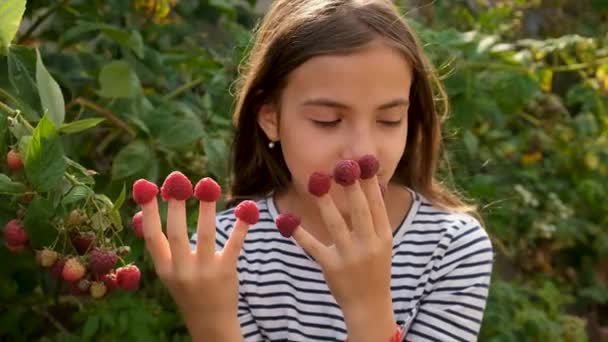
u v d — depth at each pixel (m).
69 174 1.24
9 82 1.41
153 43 2.01
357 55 1.20
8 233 1.20
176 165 1.65
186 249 1.12
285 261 1.33
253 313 1.33
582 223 2.79
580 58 2.39
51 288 1.71
